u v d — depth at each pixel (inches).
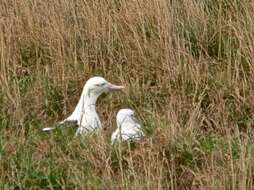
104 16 606.2
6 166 455.2
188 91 547.5
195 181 437.7
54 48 593.0
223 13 612.1
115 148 462.6
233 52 581.9
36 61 594.9
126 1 610.9
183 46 576.1
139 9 603.2
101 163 449.7
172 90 548.7
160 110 533.6
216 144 466.6
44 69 588.1
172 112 497.0
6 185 433.1
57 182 438.9
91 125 509.4
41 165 455.5
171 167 450.0
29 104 548.7
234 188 415.8
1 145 466.0
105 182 428.5
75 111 520.4
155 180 428.5
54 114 546.3
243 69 559.8
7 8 623.5
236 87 538.3
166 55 568.7
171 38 582.6
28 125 518.9
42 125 518.9
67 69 579.8
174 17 600.7
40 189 438.9
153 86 557.6
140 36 594.2
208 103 539.2
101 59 587.8
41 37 606.2
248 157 434.0
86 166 450.3
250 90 537.6
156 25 597.0
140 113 526.6
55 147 472.4
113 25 601.9
